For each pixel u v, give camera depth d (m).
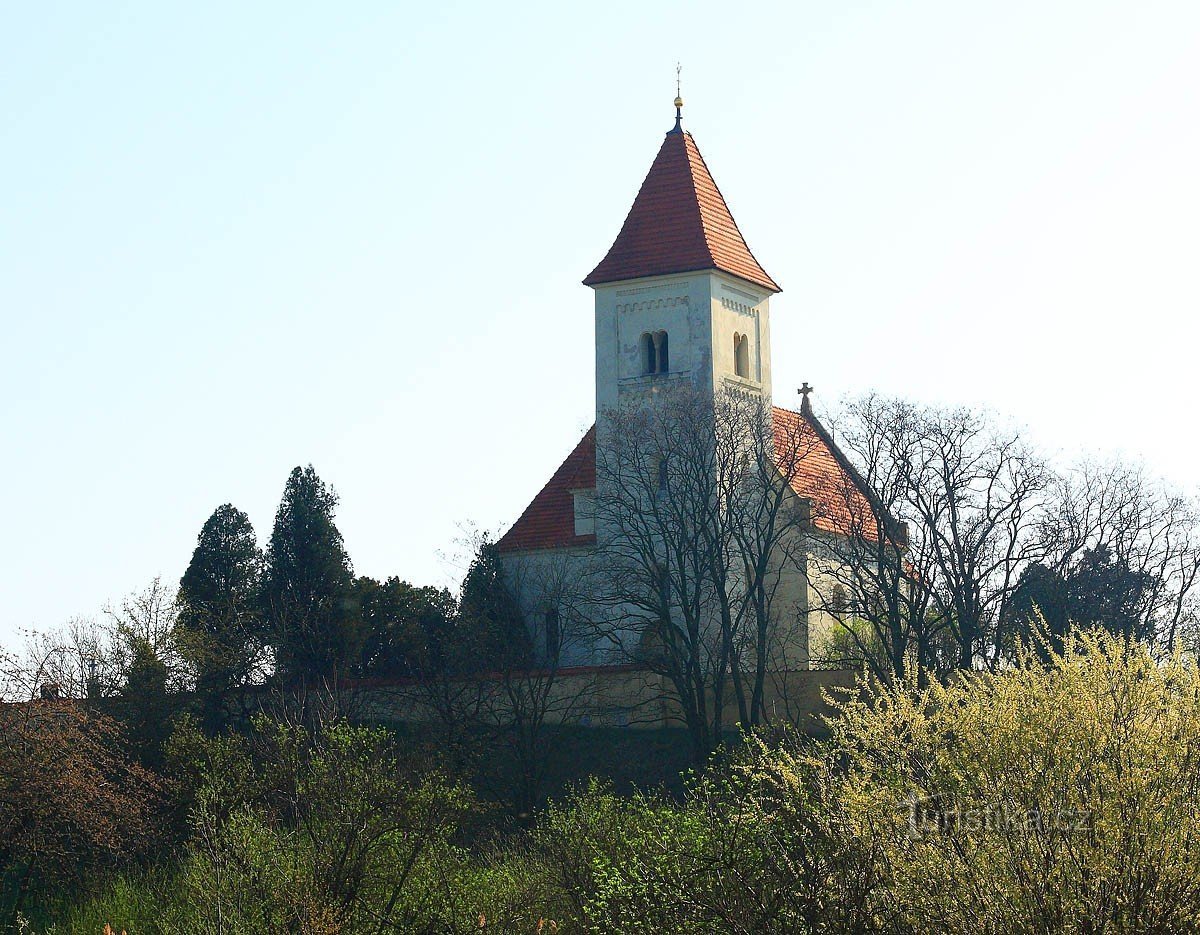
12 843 47.06
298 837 35.22
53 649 60.84
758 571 71.31
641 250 82.00
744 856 22.42
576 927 31.42
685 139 84.44
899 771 20.69
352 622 76.69
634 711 72.19
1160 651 21.39
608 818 34.19
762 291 84.62
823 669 72.75
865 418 71.50
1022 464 70.38
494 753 68.38
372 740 38.69
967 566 68.31
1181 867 18.59
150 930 38.62
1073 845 18.83
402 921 33.22
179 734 56.75
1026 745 19.66
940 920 19.20
